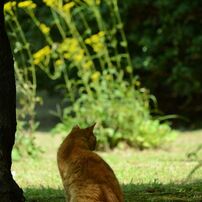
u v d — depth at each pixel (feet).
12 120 24.99
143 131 48.39
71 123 48.70
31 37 57.93
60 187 32.30
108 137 47.73
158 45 58.13
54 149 48.98
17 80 46.11
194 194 28.48
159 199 27.37
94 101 48.08
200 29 57.82
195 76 57.72
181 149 48.08
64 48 46.93
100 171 21.08
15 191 24.26
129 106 48.26
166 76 60.39
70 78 60.03
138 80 61.00
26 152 44.52
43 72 60.49
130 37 58.85
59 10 47.32
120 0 58.44
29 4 42.52
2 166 24.21
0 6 24.43
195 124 61.82
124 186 30.63
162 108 62.95
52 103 79.61
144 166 38.81
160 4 56.85
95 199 20.44
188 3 56.70
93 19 57.47
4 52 24.72
